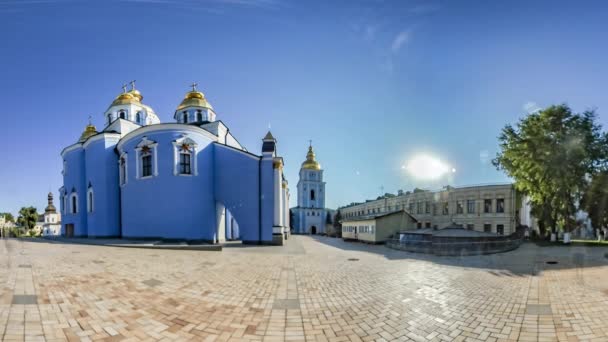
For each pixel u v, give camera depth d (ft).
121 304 17.33
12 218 214.28
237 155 70.38
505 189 94.07
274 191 67.62
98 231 75.00
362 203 170.19
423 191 119.44
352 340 13.58
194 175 66.85
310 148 197.16
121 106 92.79
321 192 191.21
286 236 106.42
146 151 67.56
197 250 49.57
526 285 24.09
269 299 19.69
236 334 14.06
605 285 24.00
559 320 15.96
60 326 13.88
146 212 66.03
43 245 51.29
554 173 65.51
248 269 30.96
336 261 39.19
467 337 13.97
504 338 13.87
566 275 28.32
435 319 16.22
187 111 95.81
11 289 18.63
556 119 66.59
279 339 13.61
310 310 17.57
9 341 12.23
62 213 89.04
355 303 18.98
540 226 79.77
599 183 67.87
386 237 79.87
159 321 15.28
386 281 25.71
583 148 63.62
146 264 31.42
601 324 15.35
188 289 21.47
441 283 24.91
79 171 84.07
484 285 24.09
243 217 68.08
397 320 16.07
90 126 103.09
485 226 97.45
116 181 77.41
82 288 19.88
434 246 49.80
